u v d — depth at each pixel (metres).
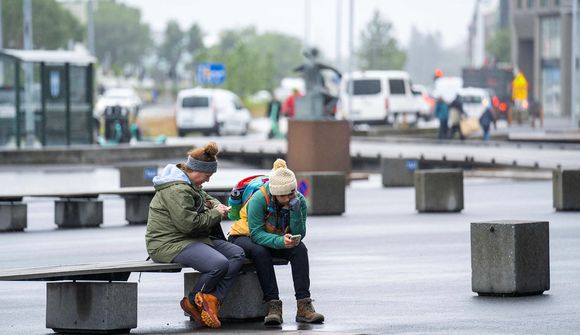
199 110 125.12
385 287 27.44
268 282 22.50
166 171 22.27
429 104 157.12
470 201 52.81
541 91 196.25
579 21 173.12
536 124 147.75
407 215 46.91
